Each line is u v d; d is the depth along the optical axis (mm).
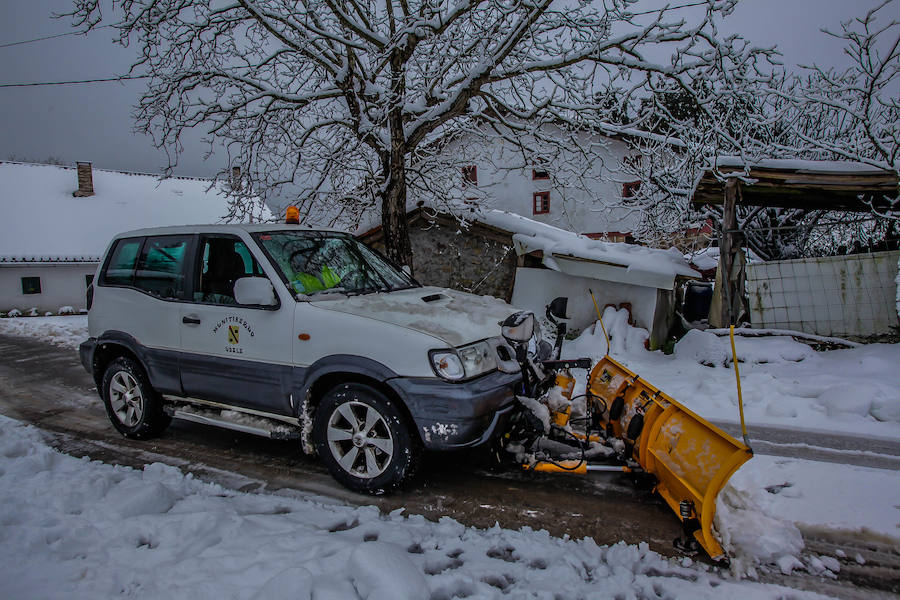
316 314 3588
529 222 11195
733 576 2561
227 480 3797
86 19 7973
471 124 9711
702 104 7805
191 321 4148
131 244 4789
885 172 6805
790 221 10320
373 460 3438
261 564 2508
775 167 7523
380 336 3354
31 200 26781
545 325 10203
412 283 4738
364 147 9625
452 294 4469
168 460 4219
